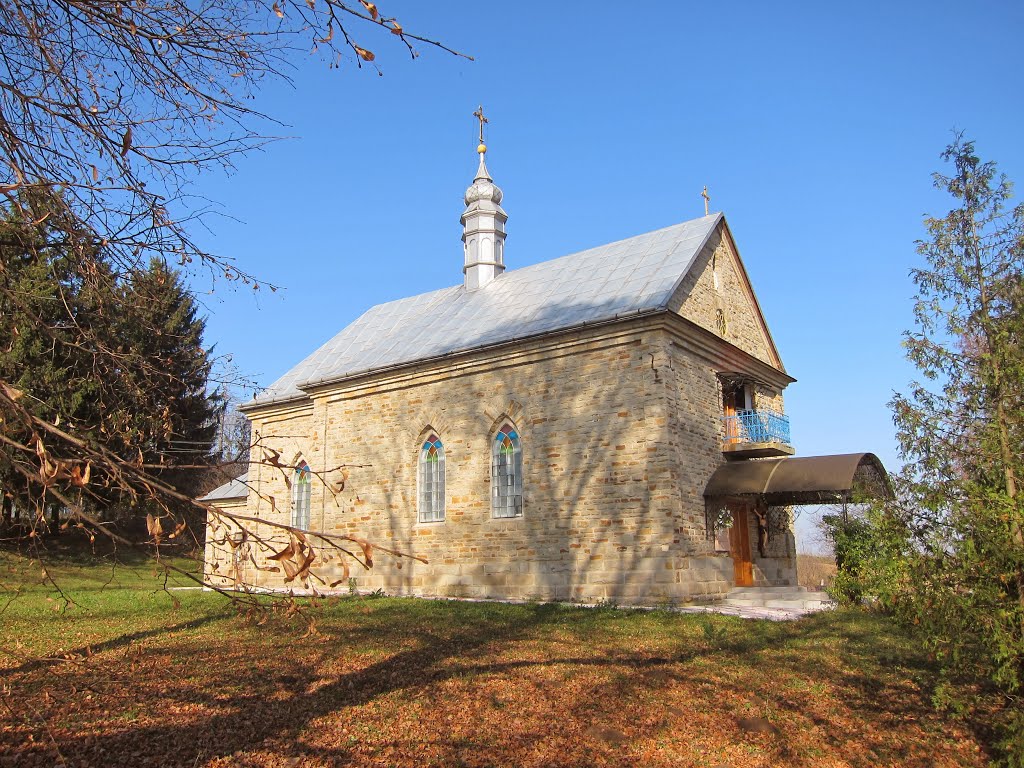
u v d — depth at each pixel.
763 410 24.67
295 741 8.64
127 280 5.93
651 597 18.42
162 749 8.28
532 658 12.30
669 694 10.35
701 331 20.78
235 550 3.96
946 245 8.53
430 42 4.66
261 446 4.41
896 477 8.35
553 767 8.09
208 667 11.71
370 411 25.45
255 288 6.23
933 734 9.02
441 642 13.56
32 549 5.15
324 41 4.68
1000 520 7.56
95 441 4.63
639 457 19.25
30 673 10.83
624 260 24.30
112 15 5.02
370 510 24.75
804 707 9.95
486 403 22.44
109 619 16.23
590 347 20.50
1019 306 7.98
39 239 5.55
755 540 23.12
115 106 5.69
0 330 5.59
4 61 5.50
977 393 8.06
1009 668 7.52
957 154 8.63
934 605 7.71
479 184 29.58
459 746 8.60
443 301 29.31
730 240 24.75
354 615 16.97
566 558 20.03
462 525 22.34
